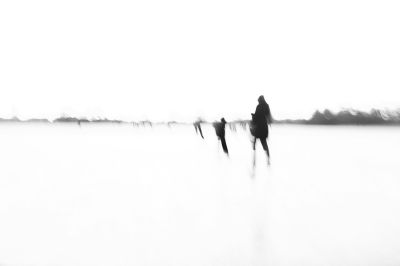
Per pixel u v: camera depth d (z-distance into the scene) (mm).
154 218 5723
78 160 14211
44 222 5555
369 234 4902
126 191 7969
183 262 3953
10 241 4711
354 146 21781
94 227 5285
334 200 7012
